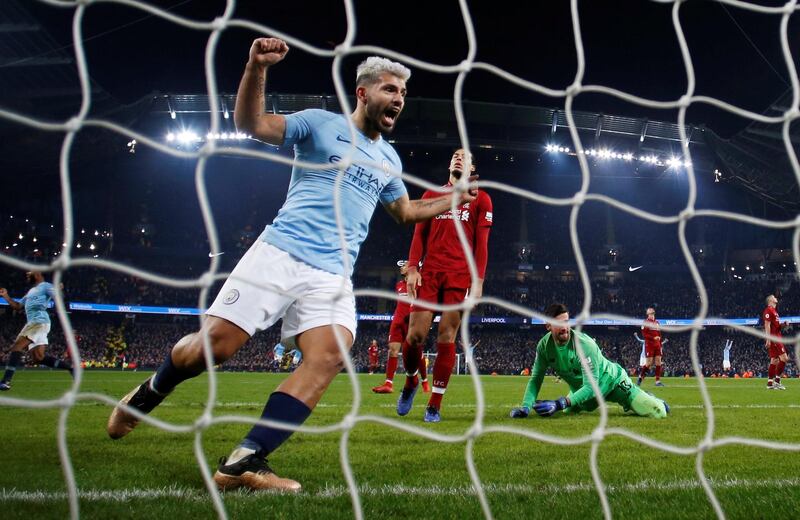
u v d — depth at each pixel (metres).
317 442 4.32
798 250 2.23
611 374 6.47
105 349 34.56
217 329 2.98
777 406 8.52
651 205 47.38
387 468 3.36
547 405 6.16
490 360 38.31
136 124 33.31
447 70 2.06
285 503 2.48
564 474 3.23
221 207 45.28
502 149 38.00
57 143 31.08
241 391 11.02
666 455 3.90
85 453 3.69
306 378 2.86
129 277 40.53
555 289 44.91
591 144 37.09
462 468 3.38
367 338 40.62
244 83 2.77
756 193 39.50
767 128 30.30
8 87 25.67
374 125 3.31
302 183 3.22
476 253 5.96
